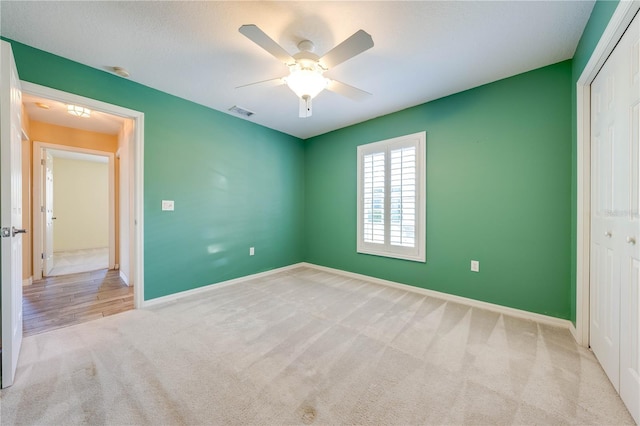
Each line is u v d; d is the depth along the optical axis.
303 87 1.88
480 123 2.60
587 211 1.84
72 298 2.89
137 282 2.59
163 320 2.30
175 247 2.87
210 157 3.19
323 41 1.92
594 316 1.75
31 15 1.66
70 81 2.17
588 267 1.84
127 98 2.50
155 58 2.16
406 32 1.81
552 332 2.07
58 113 3.24
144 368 1.61
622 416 1.24
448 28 1.77
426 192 2.99
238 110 3.26
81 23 1.74
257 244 3.78
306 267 4.37
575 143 2.01
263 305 2.66
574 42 1.91
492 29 1.78
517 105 2.39
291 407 1.29
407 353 1.77
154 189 2.70
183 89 2.70
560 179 2.19
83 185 6.16
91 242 6.24
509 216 2.45
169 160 2.82
